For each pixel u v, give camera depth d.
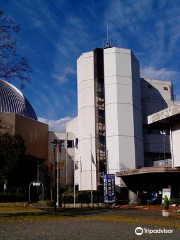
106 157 50.81
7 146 40.66
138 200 46.06
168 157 59.12
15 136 51.31
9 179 51.91
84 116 53.84
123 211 33.38
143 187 46.84
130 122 51.88
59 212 32.75
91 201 43.28
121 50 53.50
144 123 58.28
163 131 58.62
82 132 53.75
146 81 61.69
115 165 50.09
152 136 57.56
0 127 39.19
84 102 54.19
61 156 69.31
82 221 21.48
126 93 52.50
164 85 63.22
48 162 63.56
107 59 53.44
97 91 53.59
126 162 50.38
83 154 53.00
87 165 52.16
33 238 13.17
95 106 53.25
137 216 26.19
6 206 44.25
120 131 50.97
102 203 43.84
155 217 24.88
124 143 50.84
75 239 12.77
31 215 28.34
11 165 49.72
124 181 49.47
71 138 71.00
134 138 51.75
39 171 63.94
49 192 62.09
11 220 22.95
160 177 44.59
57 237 13.39
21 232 15.40
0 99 75.94
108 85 52.69
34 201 54.06
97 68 54.00
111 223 19.78
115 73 52.53
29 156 55.53
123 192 48.94
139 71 58.88
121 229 16.31
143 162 55.12
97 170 51.31
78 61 57.03
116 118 51.25
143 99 59.94
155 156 58.19
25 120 63.44
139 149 53.66
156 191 44.25
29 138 64.12
